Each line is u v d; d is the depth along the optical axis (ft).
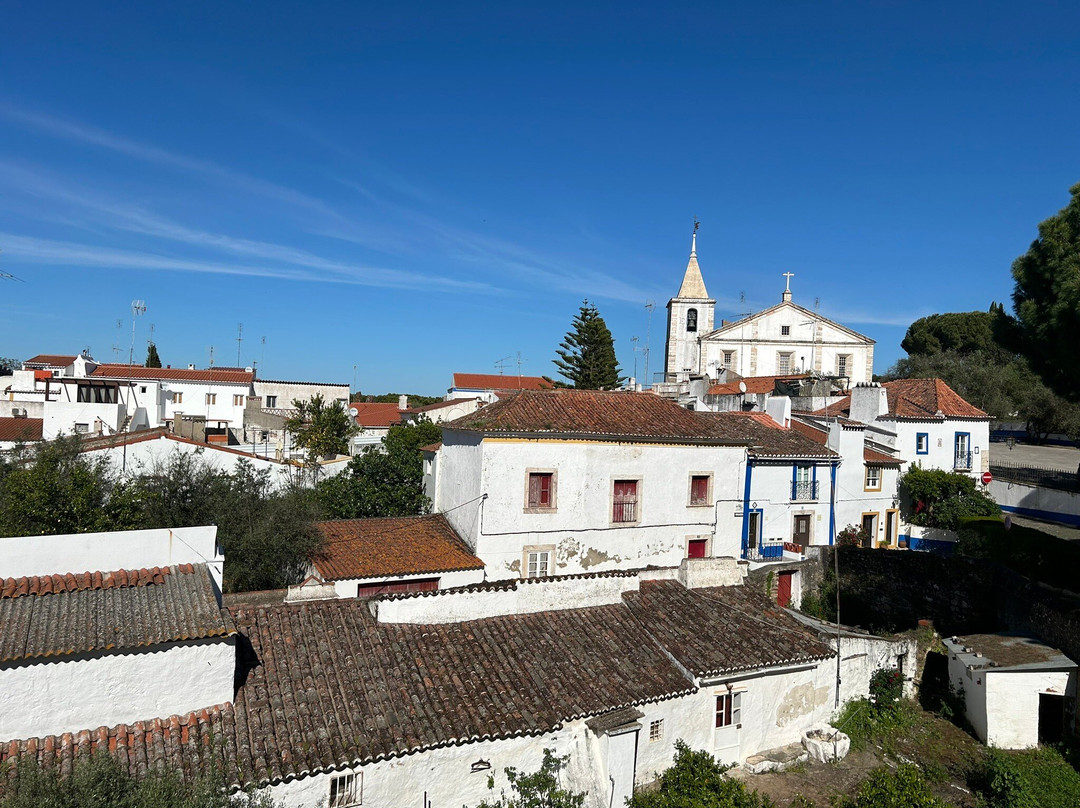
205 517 69.21
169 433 99.86
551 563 73.56
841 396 142.31
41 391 156.25
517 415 75.77
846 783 48.21
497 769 39.96
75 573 41.55
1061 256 58.65
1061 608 60.75
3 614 36.32
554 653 47.37
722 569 61.82
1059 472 125.80
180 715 36.73
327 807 35.40
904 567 79.41
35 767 28.84
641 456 77.87
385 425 197.77
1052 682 56.08
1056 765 52.54
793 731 52.90
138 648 35.76
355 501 93.61
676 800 37.76
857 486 99.96
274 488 89.81
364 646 44.62
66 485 64.39
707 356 195.21
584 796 40.22
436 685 42.34
